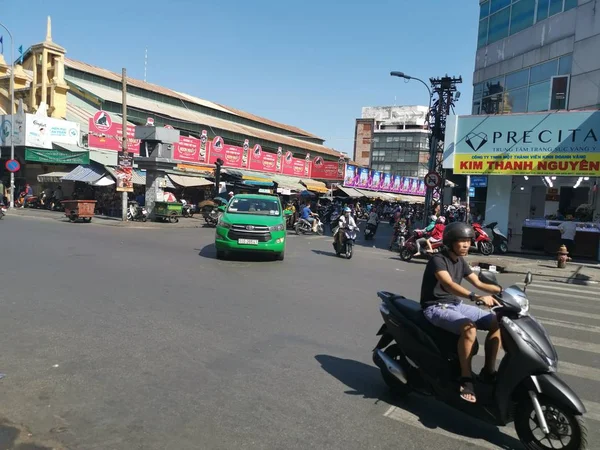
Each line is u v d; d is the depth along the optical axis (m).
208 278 9.20
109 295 7.31
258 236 11.59
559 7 19.97
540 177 19.47
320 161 43.88
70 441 3.25
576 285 11.75
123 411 3.71
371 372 4.84
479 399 3.67
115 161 27.92
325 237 21.77
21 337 5.26
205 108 44.25
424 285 4.15
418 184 59.41
